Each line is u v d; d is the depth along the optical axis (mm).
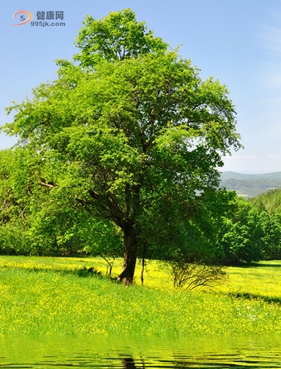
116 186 28016
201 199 31750
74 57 35094
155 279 42750
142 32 34312
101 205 32406
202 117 31000
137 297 23859
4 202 37906
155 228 31219
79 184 29734
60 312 19000
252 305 24203
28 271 32312
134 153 28672
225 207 32938
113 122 30141
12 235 78188
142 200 32125
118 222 32438
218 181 32375
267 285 58094
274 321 20719
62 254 93062
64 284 26438
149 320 18312
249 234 124062
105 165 28625
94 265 63250
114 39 34438
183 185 31000
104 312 19484
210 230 32875
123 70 30625
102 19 34531
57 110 31469
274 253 152875
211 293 29578
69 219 33438
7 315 18188
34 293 23469
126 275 32219
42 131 33031
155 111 31094
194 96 30422
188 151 30594
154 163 29875
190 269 29844
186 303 23188
